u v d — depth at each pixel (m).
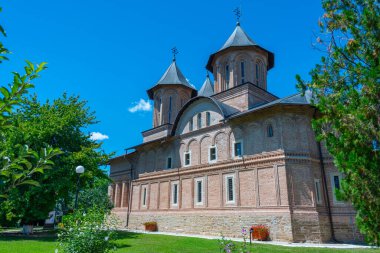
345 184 6.66
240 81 31.08
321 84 8.20
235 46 31.45
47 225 40.19
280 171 21.75
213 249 15.85
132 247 16.64
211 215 25.16
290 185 21.19
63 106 27.75
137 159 38.25
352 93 6.84
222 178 25.45
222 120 26.50
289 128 22.95
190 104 30.83
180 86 39.62
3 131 3.54
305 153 22.20
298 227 20.17
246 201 23.17
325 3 8.43
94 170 25.33
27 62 3.42
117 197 40.44
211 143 27.61
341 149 6.77
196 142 29.08
